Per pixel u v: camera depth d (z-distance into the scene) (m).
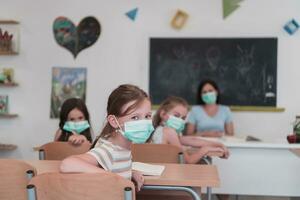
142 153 2.15
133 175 1.50
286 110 4.00
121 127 1.44
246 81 4.04
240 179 3.00
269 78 4.00
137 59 4.16
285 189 2.95
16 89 4.30
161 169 1.70
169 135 2.45
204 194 2.74
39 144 4.28
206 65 4.08
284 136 4.00
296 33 3.97
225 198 3.46
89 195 1.20
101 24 4.18
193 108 3.87
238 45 4.04
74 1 4.21
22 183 1.46
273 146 2.88
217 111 3.85
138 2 4.15
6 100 4.30
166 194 2.02
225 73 4.07
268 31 4.00
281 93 4.00
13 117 4.31
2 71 4.29
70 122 2.67
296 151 2.79
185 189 1.54
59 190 1.21
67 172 1.25
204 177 1.57
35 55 4.27
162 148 2.14
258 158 2.97
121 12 4.16
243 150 2.98
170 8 4.11
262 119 4.04
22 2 4.27
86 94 4.22
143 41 4.15
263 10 4.00
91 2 4.19
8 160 1.45
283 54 3.99
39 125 4.29
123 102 1.44
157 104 4.14
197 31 4.09
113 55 4.19
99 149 1.40
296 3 3.96
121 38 4.17
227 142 2.97
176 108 2.58
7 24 4.27
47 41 4.25
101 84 4.20
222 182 3.02
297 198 3.45
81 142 2.20
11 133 4.32
